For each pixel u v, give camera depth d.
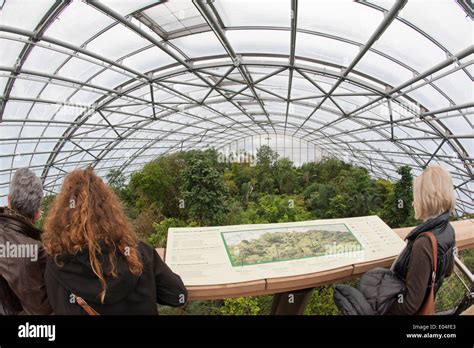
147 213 19.03
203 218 16.42
